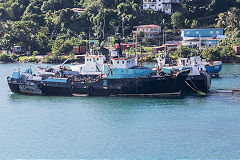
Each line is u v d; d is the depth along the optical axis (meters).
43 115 148.88
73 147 120.69
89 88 168.00
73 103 161.75
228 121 139.00
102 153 116.38
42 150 119.19
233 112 148.25
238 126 134.38
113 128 134.25
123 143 122.56
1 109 158.12
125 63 165.75
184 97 168.12
